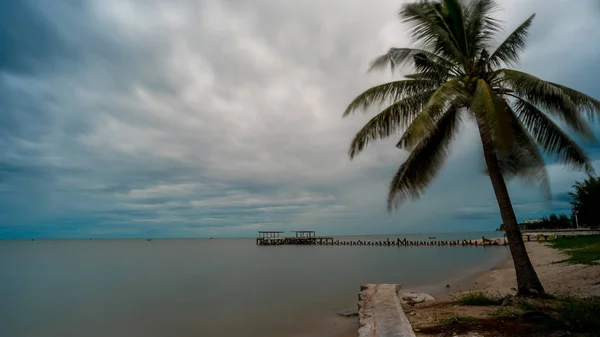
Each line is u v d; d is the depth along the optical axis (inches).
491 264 1350.9
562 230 2600.9
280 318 611.8
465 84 414.9
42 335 597.6
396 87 470.3
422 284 880.3
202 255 3189.0
